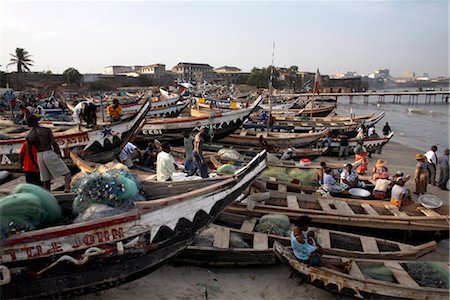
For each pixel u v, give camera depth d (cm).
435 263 685
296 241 622
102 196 546
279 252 647
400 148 2391
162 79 10225
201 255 694
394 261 691
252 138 1773
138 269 534
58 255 478
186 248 619
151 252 532
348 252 721
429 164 1432
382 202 958
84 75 8650
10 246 458
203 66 13725
